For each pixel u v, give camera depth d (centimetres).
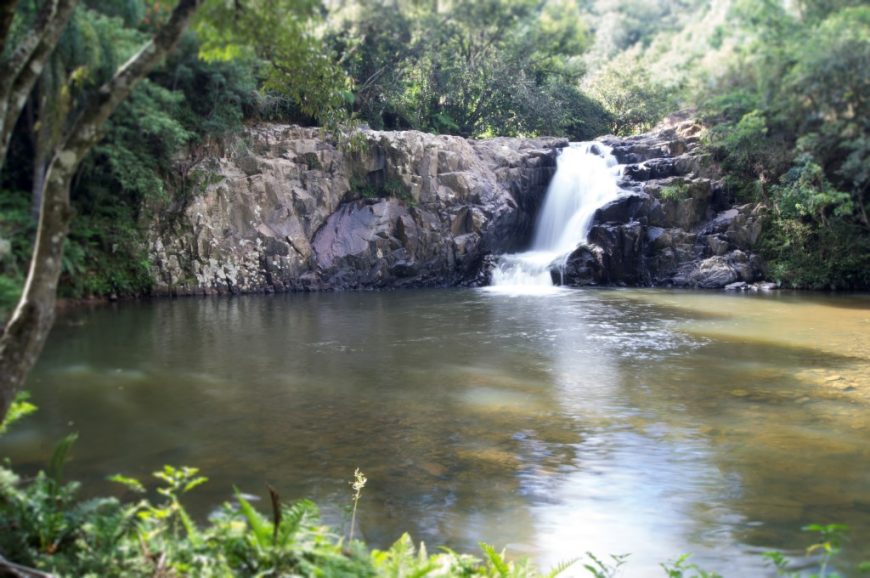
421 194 2955
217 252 2642
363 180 2936
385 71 3603
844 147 3222
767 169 3228
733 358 1509
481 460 892
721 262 2998
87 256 2436
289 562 456
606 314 2136
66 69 2050
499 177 3153
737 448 942
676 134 3488
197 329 1825
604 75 5078
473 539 675
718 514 736
